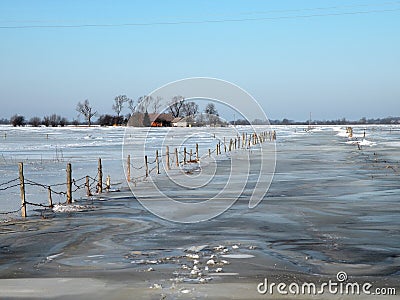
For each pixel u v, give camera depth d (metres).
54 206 14.70
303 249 9.45
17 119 132.88
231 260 8.66
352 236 10.55
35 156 35.84
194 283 7.32
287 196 16.45
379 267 8.18
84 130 96.25
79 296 6.81
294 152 38.72
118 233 11.11
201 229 11.48
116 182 21.25
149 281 7.46
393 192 17.22
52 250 9.62
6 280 7.60
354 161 30.42
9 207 14.98
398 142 52.47
